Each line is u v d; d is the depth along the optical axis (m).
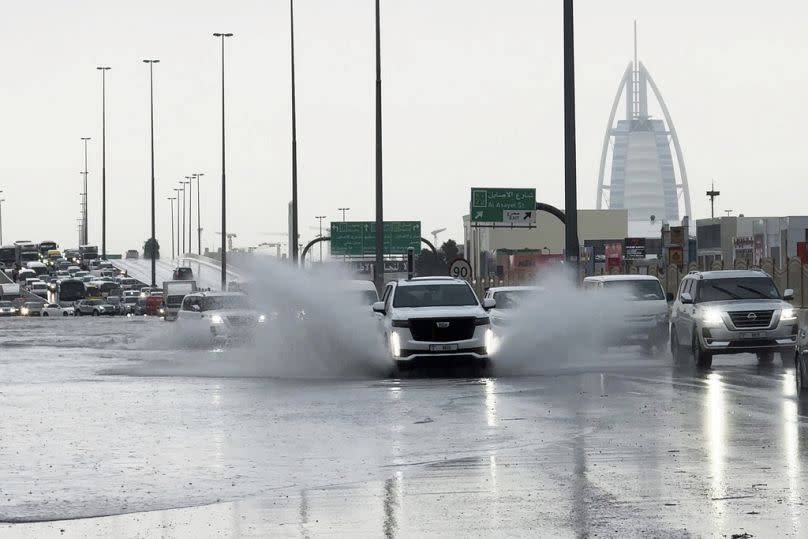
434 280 56.03
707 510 20.25
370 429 33.06
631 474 24.17
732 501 20.98
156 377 54.50
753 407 36.06
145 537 19.28
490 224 137.38
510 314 61.47
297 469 26.12
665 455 26.62
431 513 20.72
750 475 23.62
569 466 25.53
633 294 68.88
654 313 67.06
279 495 22.95
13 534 19.69
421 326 52.38
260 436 31.92
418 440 30.56
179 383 50.59
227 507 21.81
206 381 51.72
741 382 45.44
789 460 25.47
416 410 37.75
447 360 52.34
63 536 19.47
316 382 50.22
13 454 28.98
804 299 85.88
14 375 56.34
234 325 76.75
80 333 108.31
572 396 41.16
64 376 55.56
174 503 22.36
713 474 23.86
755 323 53.34
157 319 157.75
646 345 67.88
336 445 29.89
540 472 24.86
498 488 23.06
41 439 31.81
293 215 122.94
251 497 22.81
